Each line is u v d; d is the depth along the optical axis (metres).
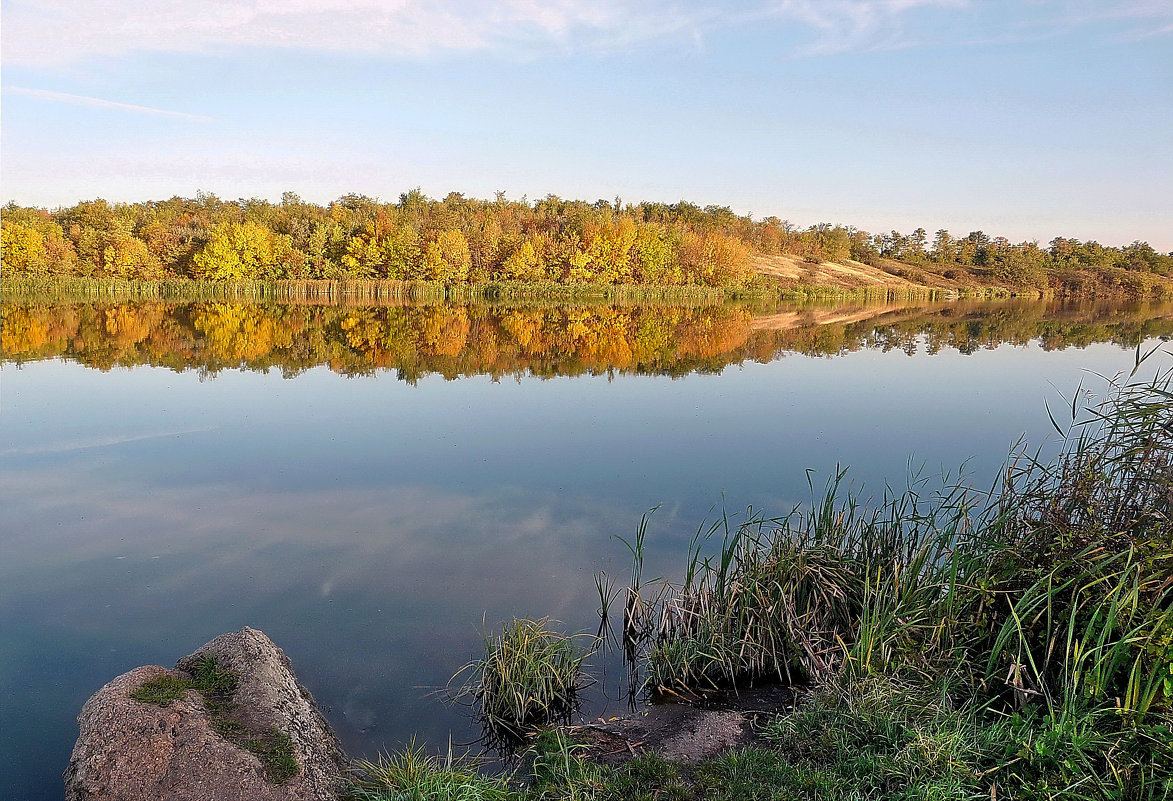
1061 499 5.48
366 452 12.07
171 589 7.01
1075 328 38.06
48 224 66.69
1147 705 3.96
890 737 4.44
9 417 14.35
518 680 5.35
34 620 6.40
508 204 104.75
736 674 5.81
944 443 12.43
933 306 66.06
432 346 28.06
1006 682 4.61
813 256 106.81
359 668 5.78
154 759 4.06
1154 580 4.47
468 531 8.55
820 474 10.66
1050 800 3.77
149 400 16.23
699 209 113.19
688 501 9.56
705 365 23.39
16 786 4.39
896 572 5.64
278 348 26.28
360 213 83.94
